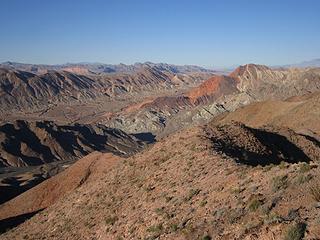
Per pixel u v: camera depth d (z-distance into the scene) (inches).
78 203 1560.0
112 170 1708.9
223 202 756.6
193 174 1111.6
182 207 872.9
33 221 1733.5
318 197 538.3
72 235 1235.2
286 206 564.7
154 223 875.4
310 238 439.8
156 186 1180.5
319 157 1750.7
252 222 565.3
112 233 1011.3
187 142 1482.5
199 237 644.1
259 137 1674.5
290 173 716.7
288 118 3095.5
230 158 1180.5
